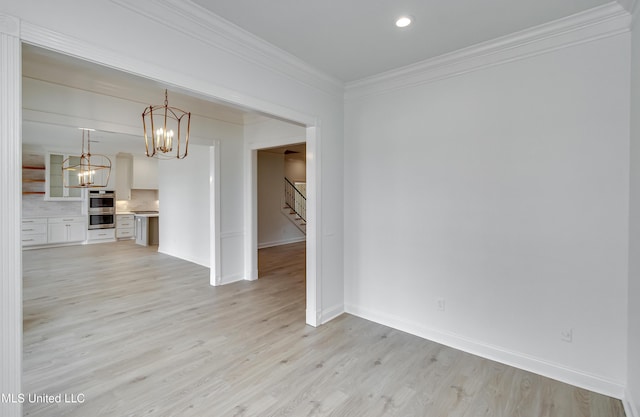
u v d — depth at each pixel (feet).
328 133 12.28
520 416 7.13
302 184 37.35
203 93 8.09
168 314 12.96
